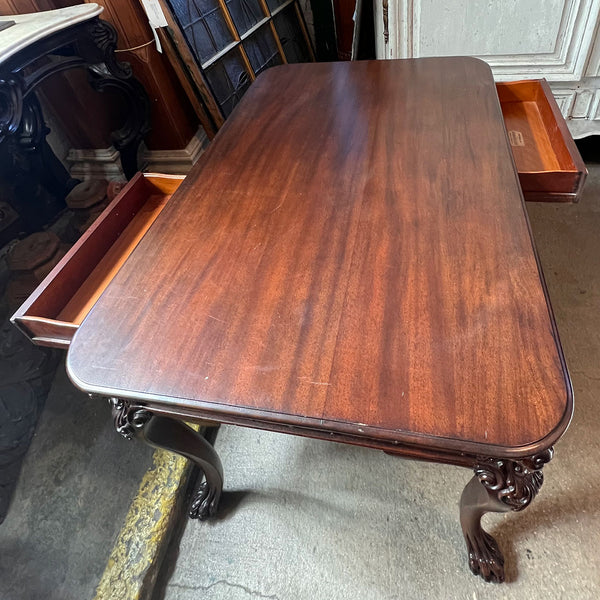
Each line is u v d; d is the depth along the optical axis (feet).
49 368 4.33
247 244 2.32
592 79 4.63
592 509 2.93
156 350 1.90
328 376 1.70
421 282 1.96
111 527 3.33
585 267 4.35
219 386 1.74
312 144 2.98
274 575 2.97
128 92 4.81
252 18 6.02
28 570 3.18
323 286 2.03
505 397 1.54
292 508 3.26
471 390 1.57
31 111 3.70
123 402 1.99
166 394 1.75
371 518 3.13
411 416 1.54
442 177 2.51
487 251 2.05
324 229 2.32
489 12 4.37
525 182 2.77
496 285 1.90
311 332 1.86
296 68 3.94
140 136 5.23
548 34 4.39
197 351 1.87
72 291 2.62
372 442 1.70
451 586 2.77
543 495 3.03
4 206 4.56
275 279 2.11
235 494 3.39
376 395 1.61
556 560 2.77
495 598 2.69
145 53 4.97
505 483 1.63
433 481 3.24
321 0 7.09
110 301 2.14
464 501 2.43
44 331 2.28
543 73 4.69
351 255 2.15
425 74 3.50
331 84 3.62
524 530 2.91
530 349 1.66
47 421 4.06
